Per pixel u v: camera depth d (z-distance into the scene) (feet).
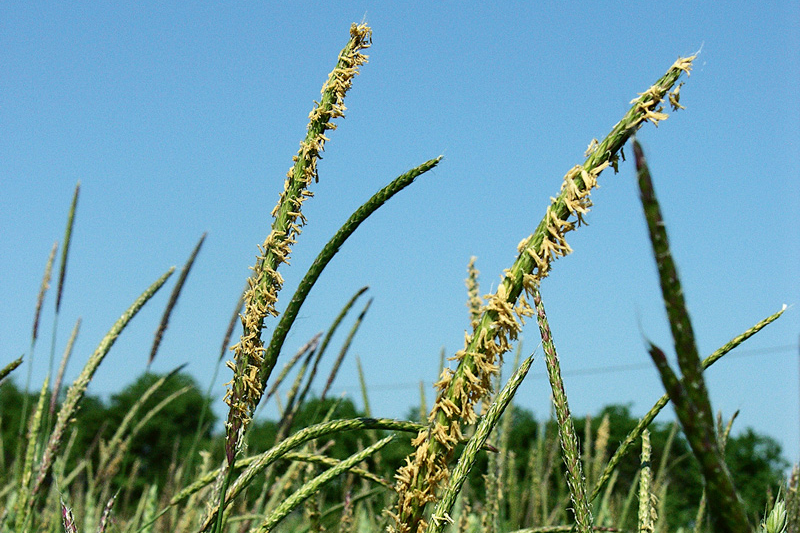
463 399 1.57
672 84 1.43
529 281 1.51
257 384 1.86
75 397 2.21
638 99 1.45
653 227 0.89
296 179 1.86
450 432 1.58
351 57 1.86
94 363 2.22
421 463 1.60
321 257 1.85
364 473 1.93
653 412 1.97
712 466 0.89
